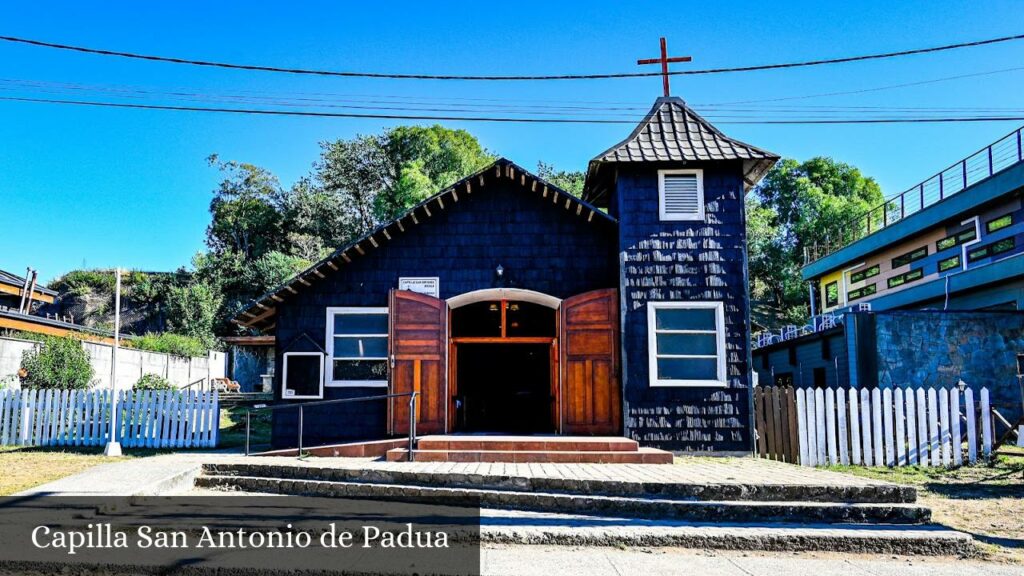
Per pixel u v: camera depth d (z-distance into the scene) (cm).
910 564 660
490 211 1374
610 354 1289
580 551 693
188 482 1010
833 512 787
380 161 5597
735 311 1270
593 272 1352
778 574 621
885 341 1769
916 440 1170
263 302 1363
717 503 803
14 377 1836
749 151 1310
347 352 1360
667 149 1313
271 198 6438
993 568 644
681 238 1293
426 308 1324
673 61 1445
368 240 1349
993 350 1745
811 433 1162
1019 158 1944
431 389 1298
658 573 618
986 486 995
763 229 4991
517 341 1360
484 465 1030
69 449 1390
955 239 2273
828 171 5431
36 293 3425
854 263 2955
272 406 1184
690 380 1253
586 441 1128
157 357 2769
